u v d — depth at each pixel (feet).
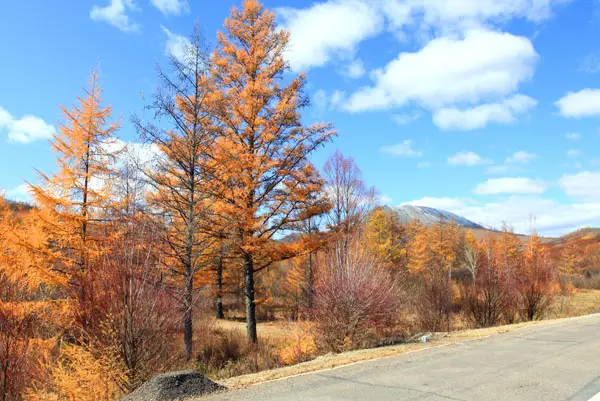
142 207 40.27
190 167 43.98
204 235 47.16
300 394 17.04
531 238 133.08
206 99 44.24
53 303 32.53
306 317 45.01
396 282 48.49
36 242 38.34
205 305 59.93
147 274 26.30
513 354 25.57
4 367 23.57
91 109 44.86
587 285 173.99
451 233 179.63
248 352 45.09
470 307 61.87
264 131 51.72
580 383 18.12
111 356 23.13
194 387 18.49
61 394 23.49
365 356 27.27
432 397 16.11
